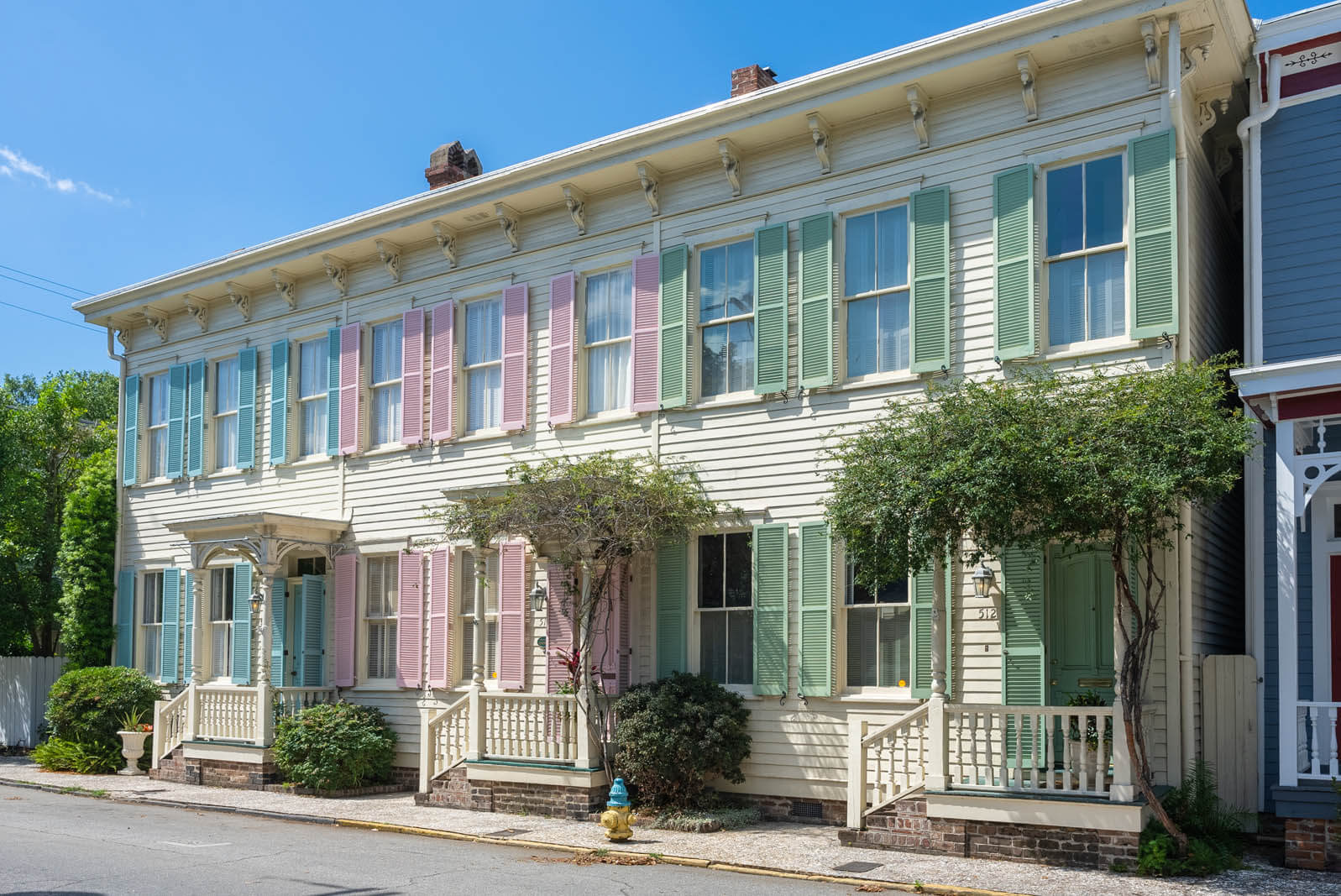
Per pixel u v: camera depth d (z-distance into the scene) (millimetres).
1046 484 9844
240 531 17906
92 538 21594
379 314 18344
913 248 13250
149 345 22047
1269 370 10531
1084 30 12008
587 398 15969
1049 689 12117
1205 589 12195
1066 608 12195
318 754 16062
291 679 18453
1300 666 11898
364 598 17938
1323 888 9531
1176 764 11219
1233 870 10234
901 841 11422
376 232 17812
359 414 18281
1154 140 11812
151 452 21875
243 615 19016
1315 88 12438
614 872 10594
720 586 14359
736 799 13797
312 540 18016
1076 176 12453
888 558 11000
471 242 17328
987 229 12875
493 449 16656
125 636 21328
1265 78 12656
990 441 10094
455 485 17000
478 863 11078
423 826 13312
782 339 14055
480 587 16344
